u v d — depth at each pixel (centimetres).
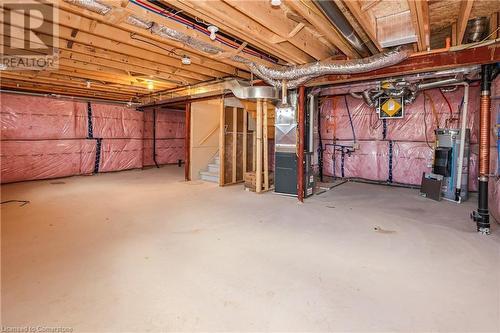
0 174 633
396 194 547
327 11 234
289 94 518
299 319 173
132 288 206
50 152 715
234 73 552
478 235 316
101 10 244
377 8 291
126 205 453
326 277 223
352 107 709
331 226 349
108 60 468
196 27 296
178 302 190
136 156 922
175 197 516
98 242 293
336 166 743
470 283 214
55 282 213
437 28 368
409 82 488
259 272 231
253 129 721
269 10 279
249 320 172
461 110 553
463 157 483
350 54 374
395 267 240
